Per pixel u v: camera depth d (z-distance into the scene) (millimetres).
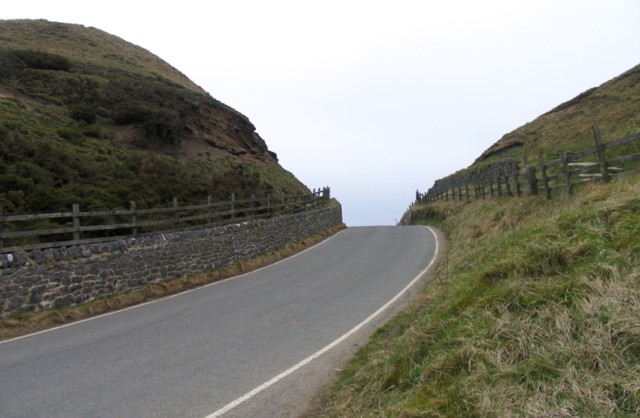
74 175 16875
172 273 13805
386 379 4926
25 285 9938
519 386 3510
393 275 13039
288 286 12641
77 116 25641
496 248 8039
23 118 21391
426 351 5086
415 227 28625
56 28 45656
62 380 6254
